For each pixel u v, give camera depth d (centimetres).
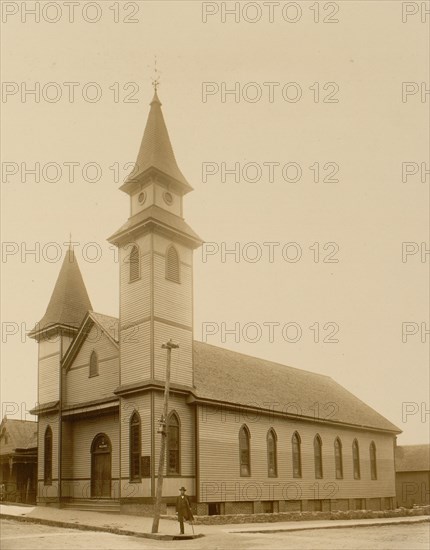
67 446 3872
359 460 5056
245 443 3862
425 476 6750
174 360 3481
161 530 2547
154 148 3722
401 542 2384
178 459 3356
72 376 3938
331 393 5447
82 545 2081
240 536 2519
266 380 4597
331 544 2266
